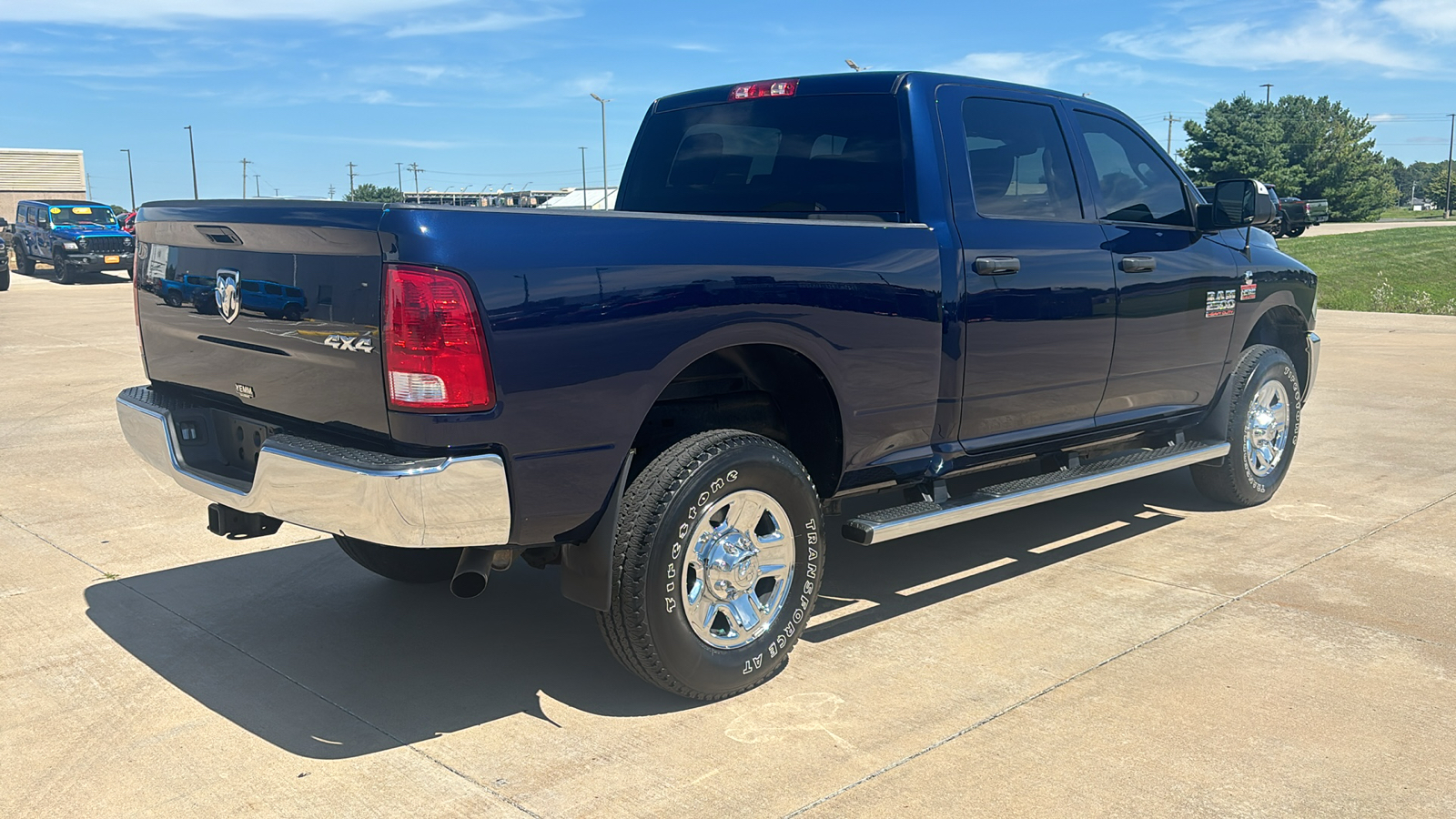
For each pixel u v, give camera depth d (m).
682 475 3.19
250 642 3.97
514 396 2.90
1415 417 8.48
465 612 4.29
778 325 3.44
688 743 3.17
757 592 3.56
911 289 3.85
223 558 4.96
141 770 3.03
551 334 2.94
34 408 8.78
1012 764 3.02
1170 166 5.24
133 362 11.55
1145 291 4.83
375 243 2.85
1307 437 7.73
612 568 3.16
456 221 2.83
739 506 3.39
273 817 2.78
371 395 2.93
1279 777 2.95
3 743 3.18
